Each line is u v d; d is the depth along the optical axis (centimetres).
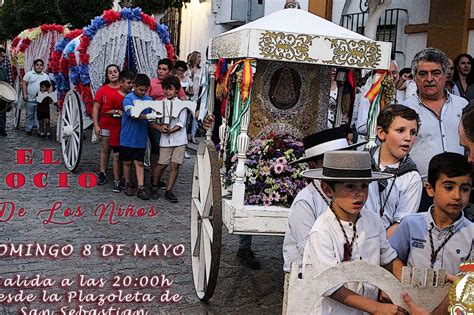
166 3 1441
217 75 538
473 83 760
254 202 484
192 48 1734
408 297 278
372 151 408
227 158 553
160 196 881
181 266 583
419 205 404
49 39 1593
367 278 276
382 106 498
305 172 317
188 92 1208
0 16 2492
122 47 972
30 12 2023
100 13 1962
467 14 916
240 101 493
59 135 1309
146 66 1008
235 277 562
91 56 954
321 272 272
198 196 523
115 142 885
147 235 681
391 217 386
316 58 469
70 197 844
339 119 584
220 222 443
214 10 1578
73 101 995
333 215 304
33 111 1412
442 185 303
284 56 461
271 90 552
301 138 564
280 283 551
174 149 838
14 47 1667
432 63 455
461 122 303
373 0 894
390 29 1058
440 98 470
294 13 505
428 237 318
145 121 845
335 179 292
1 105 1081
